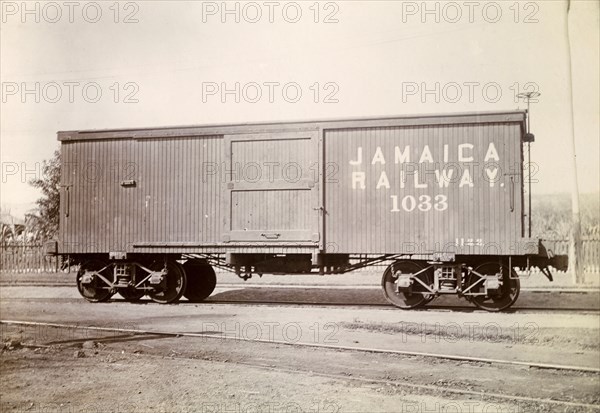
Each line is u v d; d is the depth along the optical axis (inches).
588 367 278.4
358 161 436.1
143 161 477.7
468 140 418.6
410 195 426.6
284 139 449.7
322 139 442.3
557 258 415.5
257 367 291.6
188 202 466.9
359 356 309.0
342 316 400.2
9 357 319.3
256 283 639.1
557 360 294.4
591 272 532.4
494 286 405.7
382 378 274.5
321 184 440.1
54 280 636.1
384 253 428.8
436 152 423.5
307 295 528.7
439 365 293.7
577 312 401.4
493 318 386.3
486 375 276.7
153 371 290.7
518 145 410.3
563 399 247.4
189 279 505.7
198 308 446.3
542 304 444.5
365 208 433.7
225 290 573.0
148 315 419.8
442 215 420.5
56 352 326.6
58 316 421.1
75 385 275.4
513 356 301.3
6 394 266.8
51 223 565.9
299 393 257.8
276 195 449.4
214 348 327.9
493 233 411.2
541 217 537.6
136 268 489.7
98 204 486.3
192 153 468.1
